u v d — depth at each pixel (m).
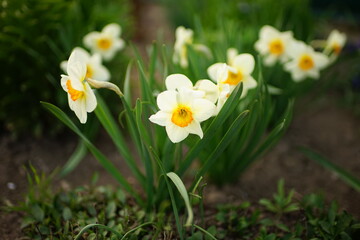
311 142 1.03
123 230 0.73
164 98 0.61
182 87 0.61
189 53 0.79
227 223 0.77
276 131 0.73
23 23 0.89
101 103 0.73
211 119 0.68
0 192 0.85
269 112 0.76
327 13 1.40
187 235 0.74
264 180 0.90
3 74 0.93
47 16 0.91
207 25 1.28
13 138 0.97
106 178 0.91
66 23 0.96
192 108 0.61
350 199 0.86
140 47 1.56
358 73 1.19
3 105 0.93
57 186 0.87
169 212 0.78
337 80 1.19
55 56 0.94
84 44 0.98
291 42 0.89
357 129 1.07
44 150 0.96
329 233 0.71
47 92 0.95
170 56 0.86
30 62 0.94
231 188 0.86
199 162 0.87
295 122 1.09
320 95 1.07
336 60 1.00
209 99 0.63
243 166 0.82
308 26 1.12
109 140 1.01
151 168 0.72
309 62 0.89
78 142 0.99
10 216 0.80
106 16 1.06
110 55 0.97
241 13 1.24
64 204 0.78
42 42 0.93
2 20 0.88
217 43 0.93
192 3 1.40
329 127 1.07
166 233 0.73
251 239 0.75
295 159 0.97
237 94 0.63
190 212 0.56
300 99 1.09
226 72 0.62
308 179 0.92
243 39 1.00
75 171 0.92
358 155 0.99
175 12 1.66
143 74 0.69
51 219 0.75
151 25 1.85
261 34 0.90
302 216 0.77
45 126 1.00
